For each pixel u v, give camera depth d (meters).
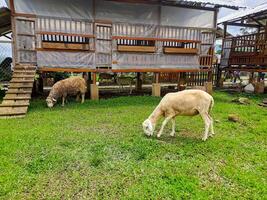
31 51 9.43
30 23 9.27
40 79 12.24
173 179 3.84
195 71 11.89
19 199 3.31
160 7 11.09
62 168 4.16
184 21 11.62
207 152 4.99
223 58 15.80
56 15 9.79
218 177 4.00
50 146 5.06
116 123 6.96
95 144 5.20
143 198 3.33
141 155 4.70
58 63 9.73
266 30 12.33
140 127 6.62
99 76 14.38
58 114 7.86
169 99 5.59
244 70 13.83
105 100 10.24
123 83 13.46
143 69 10.97
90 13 10.19
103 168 4.20
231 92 13.86
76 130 6.26
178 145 5.31
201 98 5.49
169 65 11.36
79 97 10.49
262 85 13.66
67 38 11.11
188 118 7.63
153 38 10.86
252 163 4.56
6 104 7.70
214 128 6.74
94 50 10.16
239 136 6.09
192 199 3.32
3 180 3.68
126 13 10.74
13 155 4.57
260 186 3.68
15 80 8.53
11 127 6.31
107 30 10.28
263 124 7.18
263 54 12.36
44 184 3.68
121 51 10.52
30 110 8.38
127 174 3.98
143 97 10.96
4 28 12.67
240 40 14.13
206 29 11.77
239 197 3.43
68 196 3.42
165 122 5.72
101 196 3.43
